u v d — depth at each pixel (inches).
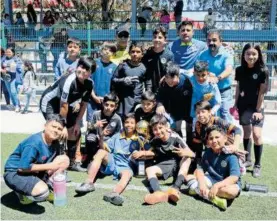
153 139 176.7
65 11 677.9
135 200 157.3
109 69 214.7
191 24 204.2
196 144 181.3
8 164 148.1
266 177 186.4
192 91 193.0
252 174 189.6
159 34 194.2
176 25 500.4
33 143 146.1
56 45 496.7
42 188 144.2
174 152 173.3
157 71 199.6
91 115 210.8
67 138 185.6
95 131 192.7
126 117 185.8
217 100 190.7
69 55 215.6
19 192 145.8
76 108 184.4
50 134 146.9
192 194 162.6
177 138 175.5
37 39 508.7
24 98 404.5
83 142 241.0
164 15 528.7
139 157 177.6
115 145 184.5
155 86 201.9
